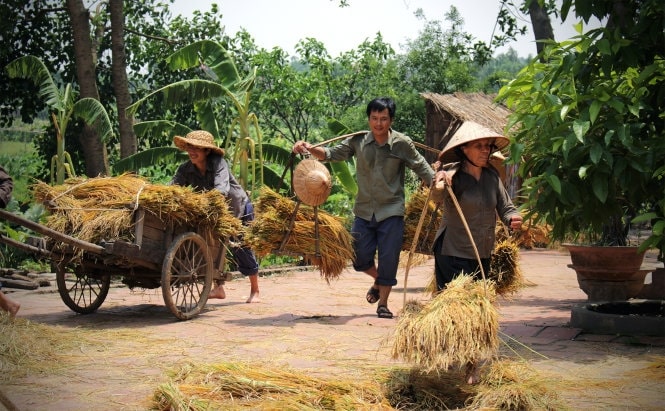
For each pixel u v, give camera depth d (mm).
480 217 4734
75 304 7055
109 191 6727
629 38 5473
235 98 12000
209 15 16297
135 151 13953
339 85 22109
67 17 15008
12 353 5027
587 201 5574
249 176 13312
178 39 16250
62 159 12164
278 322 6672
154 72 15859
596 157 5055
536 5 14297
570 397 4094
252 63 19266
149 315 7074
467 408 3811
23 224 5781
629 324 5930
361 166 6891
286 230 6770
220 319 6836
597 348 5473
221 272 7348
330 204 14938
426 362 3846
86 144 13695
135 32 15953
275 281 10219
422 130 26000
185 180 7441
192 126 15727
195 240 6848
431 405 3922
